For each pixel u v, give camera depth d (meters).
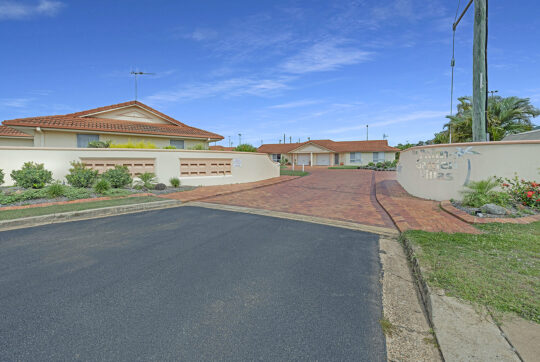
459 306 2.83
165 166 13.70
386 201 9.68
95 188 10.40
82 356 2.27
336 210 8.66
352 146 44.72
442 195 9.34
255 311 2.96
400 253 4.85
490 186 7.82
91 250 4.84
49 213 7.10
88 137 15.43
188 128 20.50
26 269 4.00
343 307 3.06
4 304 3.05
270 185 15.80
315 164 46.28
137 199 9.61
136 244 5.18
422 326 2.74
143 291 3.37
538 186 7.42
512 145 8.04
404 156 12.89
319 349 2.39
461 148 8.84
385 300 3.23
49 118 15.27
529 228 5.48
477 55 9.20
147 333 2.57
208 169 15.02
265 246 5.12
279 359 2.26
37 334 2.54
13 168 10.74
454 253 4.24
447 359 2.21
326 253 4.79
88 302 3.11
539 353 2.16
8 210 7.52
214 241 5.41
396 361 2.26
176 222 6.98
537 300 2.87
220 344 2.43
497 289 3.11
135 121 19.09
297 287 3.51
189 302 3.13
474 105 9.39
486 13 8.99
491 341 2.34
